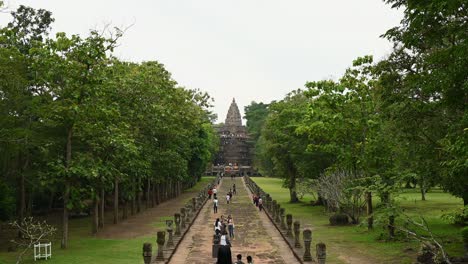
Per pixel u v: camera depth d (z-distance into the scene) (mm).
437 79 15672
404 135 22781
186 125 55750
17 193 37312
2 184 30781
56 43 25938
